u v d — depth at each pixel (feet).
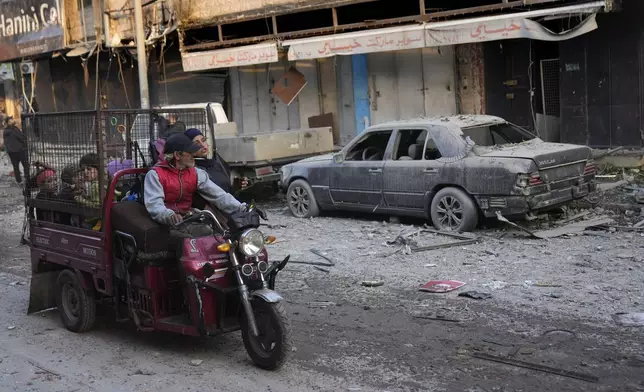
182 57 65.92
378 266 28.66
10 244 38.99
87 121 20.45
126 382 17.76
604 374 16.67
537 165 30.60
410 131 35.50
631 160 42.55
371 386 16.67
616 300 22.31
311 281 27.27
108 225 19.99
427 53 54.60
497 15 44.27
